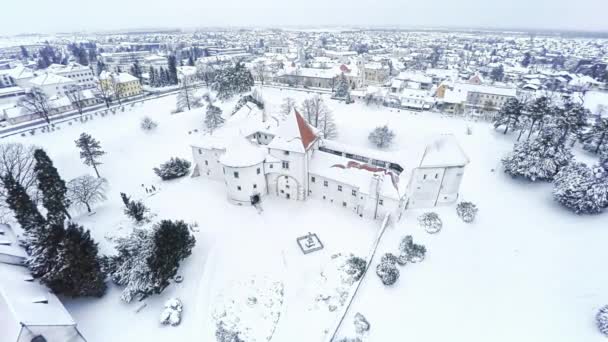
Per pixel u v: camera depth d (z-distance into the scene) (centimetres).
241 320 3259
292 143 4741
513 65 19838
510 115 7525
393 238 4322
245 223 4644
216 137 5759
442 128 8200
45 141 7006
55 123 8325
